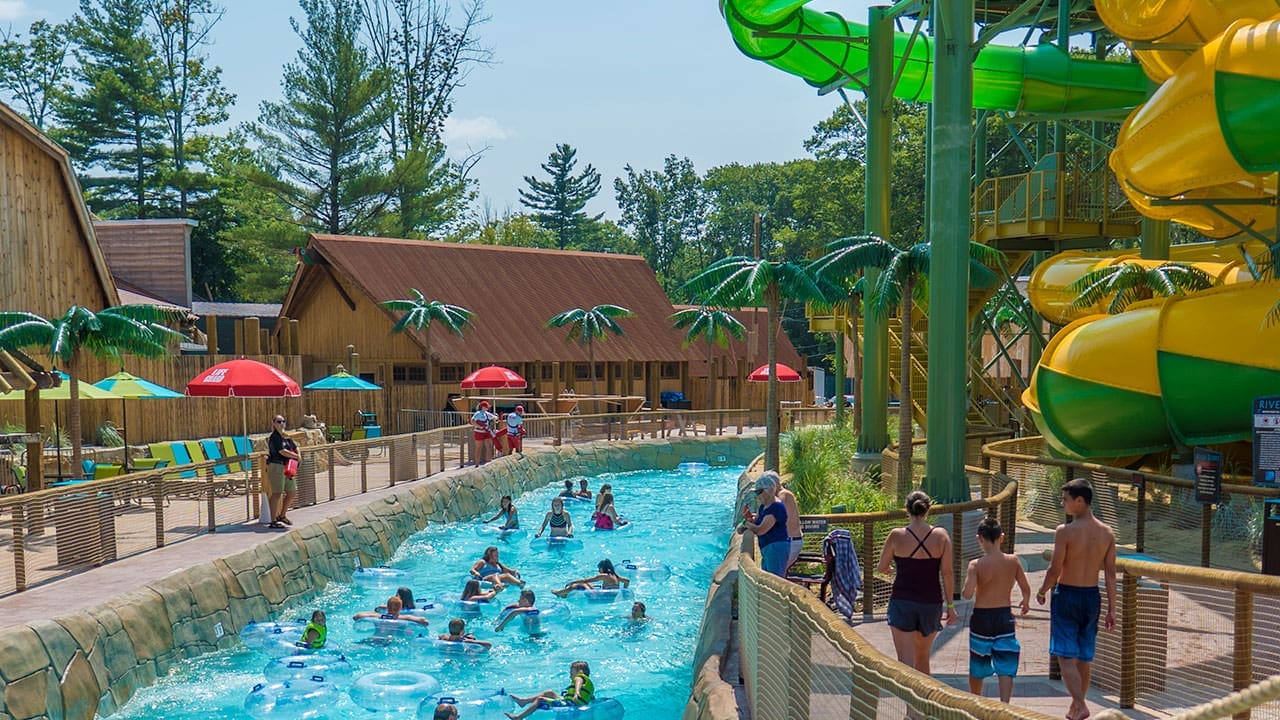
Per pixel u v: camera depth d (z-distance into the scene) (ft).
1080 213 90.94
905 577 27.81
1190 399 58.29
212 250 227.81
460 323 137.59
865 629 37.29
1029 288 90.02
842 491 67.41
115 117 229.66
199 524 61.52
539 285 161.07
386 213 217.77
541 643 53.78
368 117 215.92
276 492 61.00
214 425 104.78
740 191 382.83
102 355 68.80
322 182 217.97
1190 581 25.45
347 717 41.29
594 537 84.38
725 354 168.66
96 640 39.88
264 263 224.33
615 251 384.68
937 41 60.03
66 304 103.30
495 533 83.71
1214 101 48.44
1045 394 65.57
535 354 145.89
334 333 144.97
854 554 37.76
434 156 224.33
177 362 103.55
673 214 392.27
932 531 27.91
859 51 96.53
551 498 104.47
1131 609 26.84
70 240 103.91
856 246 67.62
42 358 91.50
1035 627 35.63
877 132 84.64
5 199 95.61
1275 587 23.58
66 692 37.24
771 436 80.33
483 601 59.82
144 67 230.07
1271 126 46.60
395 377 142.82
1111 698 27.50
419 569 70.03
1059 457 71.82
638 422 132.05
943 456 59.57
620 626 57.11
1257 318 56.29
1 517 57.62
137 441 96.58
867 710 17.07
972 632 26.50
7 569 47.14
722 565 53.47
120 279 139.23
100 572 47.52
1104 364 62.44
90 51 230.27
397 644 51.93
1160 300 63.31
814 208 270.05
